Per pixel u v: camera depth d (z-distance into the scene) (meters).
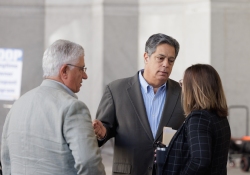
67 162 3.53
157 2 12.62
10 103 12.66
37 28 13.12
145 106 4.82
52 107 3.58
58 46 3.73
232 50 12.03
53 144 3.53
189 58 12.26
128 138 4.71
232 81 12.08
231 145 10.09
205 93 3.94
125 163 4.71
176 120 4.76
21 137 3.66
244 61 12.09
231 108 12.12
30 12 13.09
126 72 12.77
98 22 12.84
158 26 12.64
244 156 10.23
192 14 12.19
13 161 3.72
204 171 3.75
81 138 3.47
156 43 4.70
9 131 3.77
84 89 13.13
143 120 4.73
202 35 12.01
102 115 4.80
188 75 4.03
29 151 3.61
